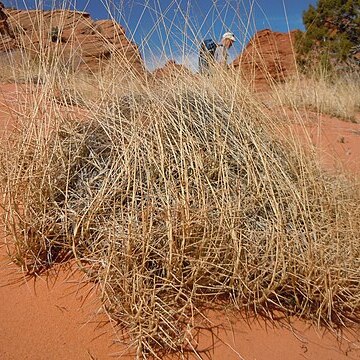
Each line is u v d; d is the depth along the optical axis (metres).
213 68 3.24
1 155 2.92
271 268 2.44
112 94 3.10
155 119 2.76
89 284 2.40
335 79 11.38
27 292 2.33
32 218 2.55
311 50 15.70
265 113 3.27
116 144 2.85
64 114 3.13
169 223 2.29
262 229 2.61
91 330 2.17
